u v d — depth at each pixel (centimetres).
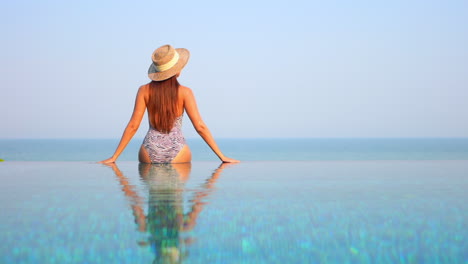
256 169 408
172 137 470
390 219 172
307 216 177
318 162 512
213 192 244
